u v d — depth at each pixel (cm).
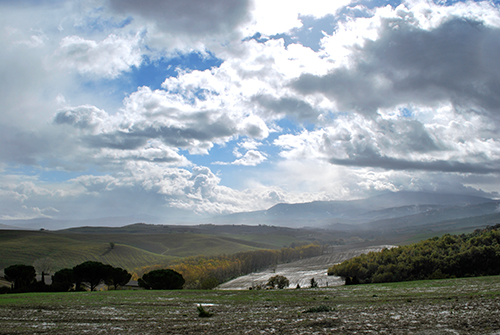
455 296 3262
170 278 7962
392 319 2216
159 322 2478
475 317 2075
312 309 2791
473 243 10275
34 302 3791
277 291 5416
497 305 2416
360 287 5616
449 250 10388
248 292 5269
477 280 5141
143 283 8712
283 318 2497
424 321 2077
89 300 4038
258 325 2228
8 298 4362
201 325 2308
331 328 2012
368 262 13262
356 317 2370
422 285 5059
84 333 2117
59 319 2661
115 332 2130
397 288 4878
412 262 10138
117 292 5600
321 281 14000
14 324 2462
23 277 7969
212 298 4266
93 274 7838
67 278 8275
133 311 3091
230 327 2195
